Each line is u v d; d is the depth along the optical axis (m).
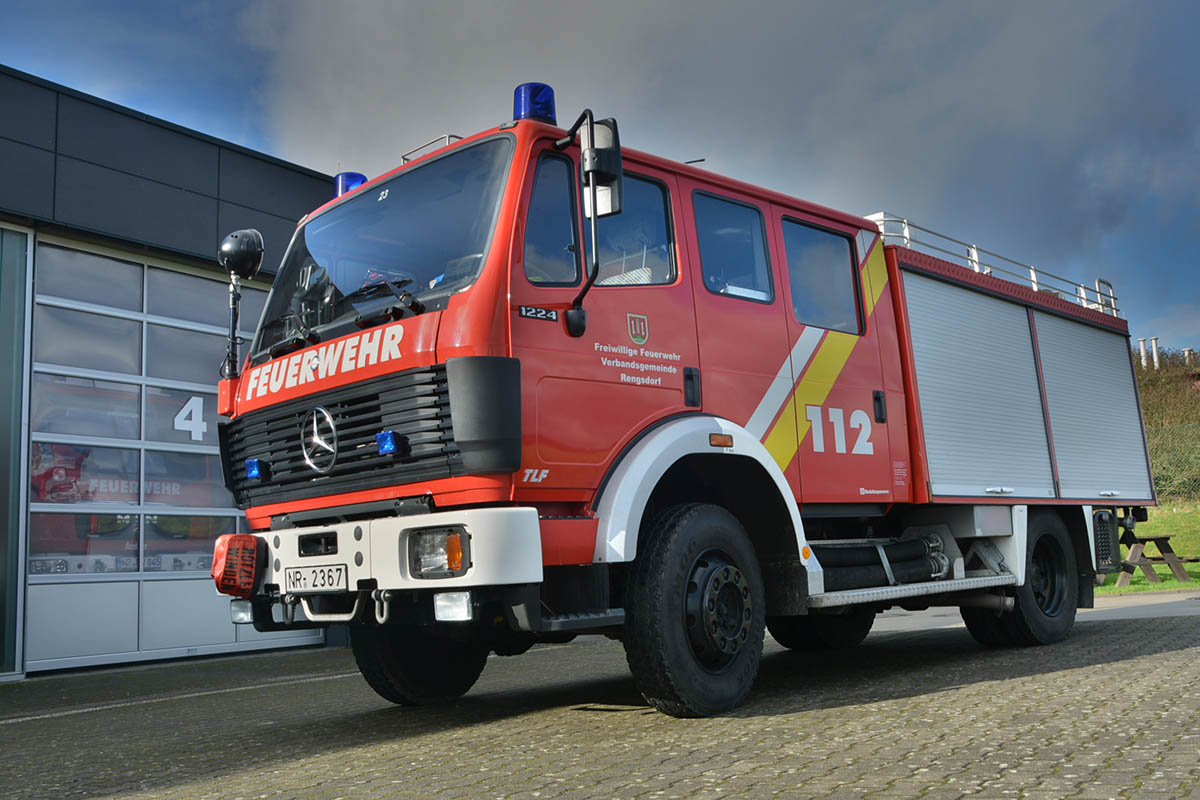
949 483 7.08
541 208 4.82
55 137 9.54
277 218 11.34
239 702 7.23
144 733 5.93
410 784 3.82
